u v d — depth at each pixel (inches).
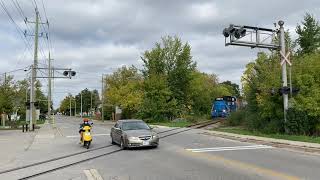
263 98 1186.0
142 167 578.9
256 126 1315.2
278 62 1246.9
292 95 1116.5
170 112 2460.6
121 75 3048.7
